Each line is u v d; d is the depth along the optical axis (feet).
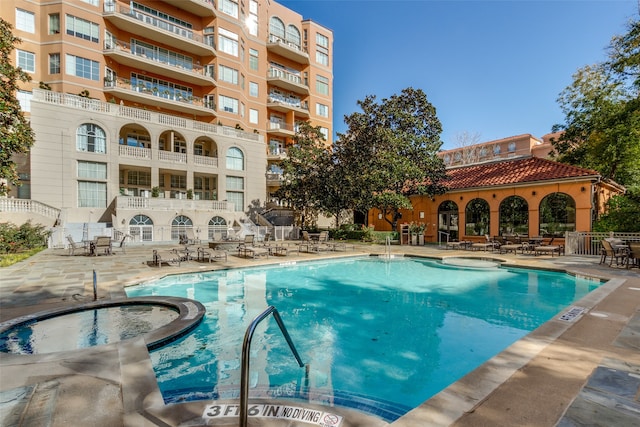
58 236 61.41
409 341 18.79
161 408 9.37
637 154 63.26
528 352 12.53
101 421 8.65
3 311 20.31
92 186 75.25
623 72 59.21
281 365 15.49
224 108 102.83
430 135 78.02
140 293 28.73
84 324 19.27
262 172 104.94
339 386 13.58
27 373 11.65
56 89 76.69
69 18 78.07
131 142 88.17
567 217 54.75
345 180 75.61
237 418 8.81
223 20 102.47
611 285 25.55
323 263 47.67
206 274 36.88
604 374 10.59
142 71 91.15
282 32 126.93
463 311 24.61
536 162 66.54
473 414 8.19
